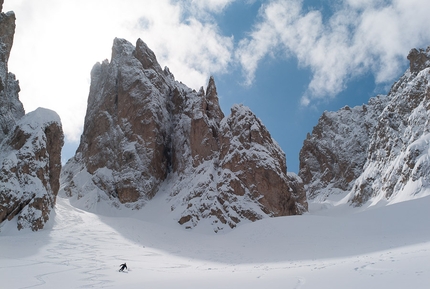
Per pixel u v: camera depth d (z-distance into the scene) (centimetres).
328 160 15738
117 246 4631
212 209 7038
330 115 17400
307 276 2006
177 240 5500
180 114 10519
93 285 2338
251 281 2078
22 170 5400
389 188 10112
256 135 8206
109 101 10425
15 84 7762
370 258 2605
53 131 6184
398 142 11481
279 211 7369
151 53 11294
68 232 5159
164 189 9206
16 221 5044
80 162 10269
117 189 8919
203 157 8944
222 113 10394
